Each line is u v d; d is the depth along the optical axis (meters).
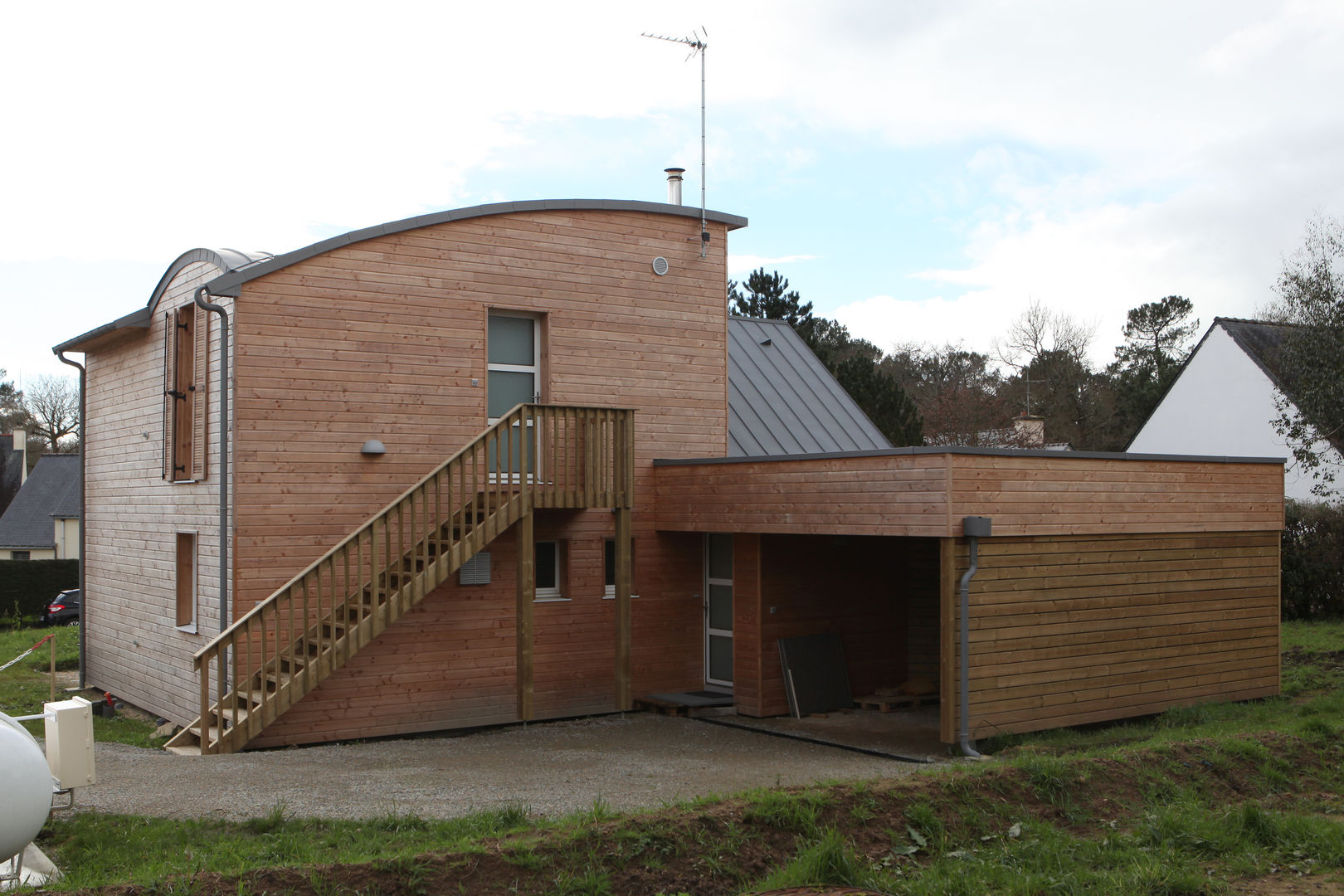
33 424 56.91
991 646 11.40
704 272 15.55
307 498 12.34
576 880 6.38
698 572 15.36
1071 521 12.15
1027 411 44.25
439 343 13.27
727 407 15.95
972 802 8.16
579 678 14.18
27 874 6.53
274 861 6.65
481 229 13.64
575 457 13.49
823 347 35.84
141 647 15.20
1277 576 14.79
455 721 13.15
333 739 12.30
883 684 14.85
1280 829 8.04
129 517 15.88
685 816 7.23
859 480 11.96
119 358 16.50
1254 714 12.92
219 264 12.82
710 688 15.29
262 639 11.16
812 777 9.87
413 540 12.03
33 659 20.66
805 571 14.21
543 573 14.26
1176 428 31.56
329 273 12.56
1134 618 12.91
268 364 12.16
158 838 7.30
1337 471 26.27
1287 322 24.55
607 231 14.67
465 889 6.21
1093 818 8.36
